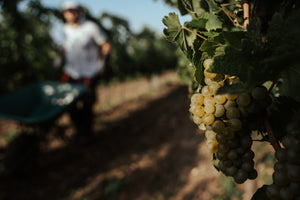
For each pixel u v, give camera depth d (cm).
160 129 599
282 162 57
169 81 1167
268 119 69
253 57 57
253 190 263
